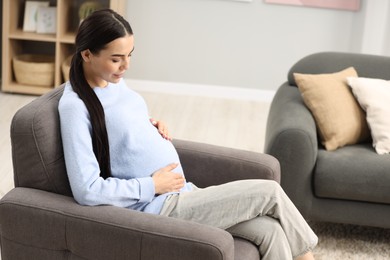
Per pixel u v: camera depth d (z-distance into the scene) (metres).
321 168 3.17
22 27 5.54
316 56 3.79
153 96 5.63
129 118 2.44
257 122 5.16
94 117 2.31
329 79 3.48
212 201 2.38
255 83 5.75
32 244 2.25
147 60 5.74
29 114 2.26
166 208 2.39
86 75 2.40
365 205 3.21
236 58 5.69
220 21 5.59
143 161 2.45
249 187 2.39
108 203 2.25
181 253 2.08
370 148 3.37
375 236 3.45
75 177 2.22
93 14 2.31
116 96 2.46
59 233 2.20
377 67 3.70
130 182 2.33
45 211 2.20
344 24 5.53
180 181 2.47
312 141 3.18
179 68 5.74
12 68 5.48
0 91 5.45
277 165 2.75
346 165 3.16
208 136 4.78
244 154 2.75
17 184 2.34
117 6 5.23
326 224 3.53
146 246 2.11
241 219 2.36
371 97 3.41
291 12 5.54
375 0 5.32
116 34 2.28
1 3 5.62
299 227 2.40
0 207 2.24
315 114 3.39
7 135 4.49
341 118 3.35
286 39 5.61
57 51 5.30
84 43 2.30
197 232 2.10
